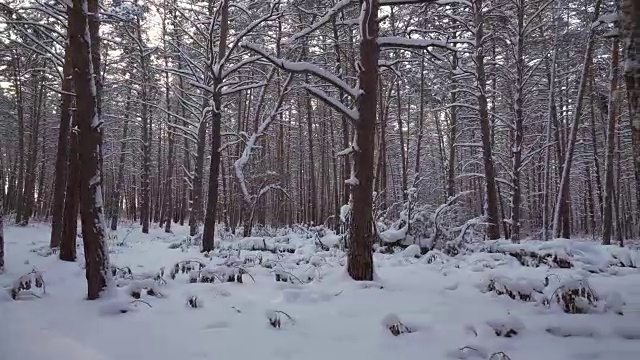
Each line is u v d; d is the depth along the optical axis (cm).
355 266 844
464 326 538
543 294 675
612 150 1775
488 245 1294
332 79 887
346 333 534
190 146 3353
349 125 2281
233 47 1345
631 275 945
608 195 1775
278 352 470
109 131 3303
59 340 498
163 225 3612
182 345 488
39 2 1249
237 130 2594
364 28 866
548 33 2023
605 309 607
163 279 789
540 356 450
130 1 1780
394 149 3547
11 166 3994
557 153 2322
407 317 597
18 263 1001
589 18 1814
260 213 3106
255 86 1373
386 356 460
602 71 2242
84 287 779
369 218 857
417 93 2561
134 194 4331
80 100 676
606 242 1761
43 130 3350
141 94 2616
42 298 691
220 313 614
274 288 779
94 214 680
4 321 564
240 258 1133
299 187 3884
